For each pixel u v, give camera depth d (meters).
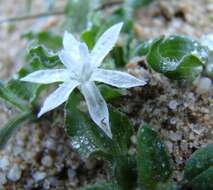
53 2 0.07
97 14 0.06
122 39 0.05
